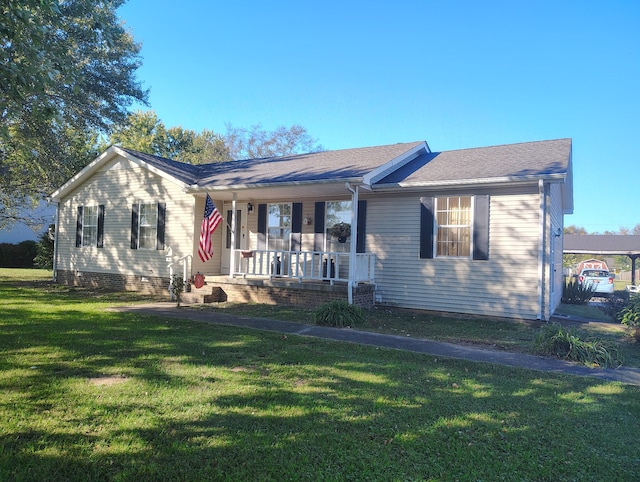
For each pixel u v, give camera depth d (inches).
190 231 546.9
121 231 611.5
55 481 118.9
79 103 619.2
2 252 1039.0
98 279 633.6
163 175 550.6
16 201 868.0
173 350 263.4
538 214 394.0
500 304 410.0
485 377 227.5
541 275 391.2
